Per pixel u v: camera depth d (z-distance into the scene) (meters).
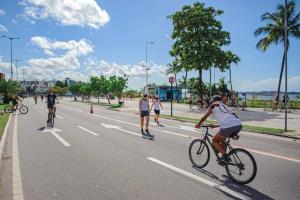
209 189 5.53
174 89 63.88
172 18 35.31
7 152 8.98
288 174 6.51
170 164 7.41
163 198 5.07
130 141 11.02
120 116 23.94
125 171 6.77
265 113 27.42
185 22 34.59
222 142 6.40
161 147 9.76
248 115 25.03
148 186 5.70
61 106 42.91
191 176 6.36
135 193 5.32
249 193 5.31
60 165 7.34
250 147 9.85
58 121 19.31
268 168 7.02
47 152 8.96
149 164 7.41
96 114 26.25
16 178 6.28
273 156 8.39
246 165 5.84
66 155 8.51
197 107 37.78
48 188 5.63
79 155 8.51
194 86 52.97
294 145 10.26
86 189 5.55
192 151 7.37
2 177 6.37
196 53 34.28
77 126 16.27
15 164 7.48
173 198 5.07
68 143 10.59
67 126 16.27
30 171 6.82
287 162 7.65
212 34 34.47
